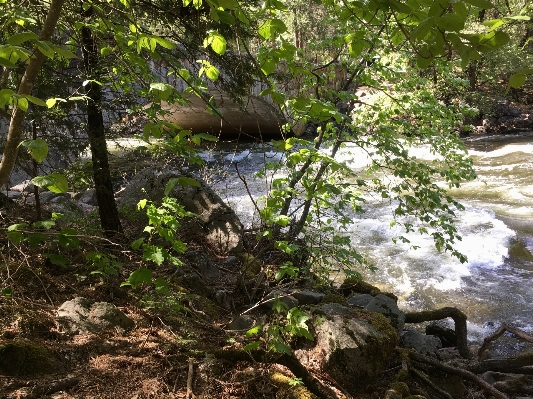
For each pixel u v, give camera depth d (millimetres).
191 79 3041
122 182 11070
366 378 3488
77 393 2576
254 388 3010
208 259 5676
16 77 3041
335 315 3791
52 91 4609
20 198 6797
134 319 3564
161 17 4574
